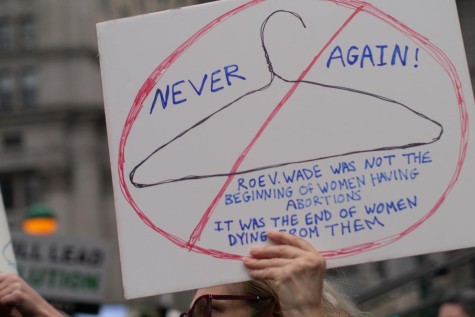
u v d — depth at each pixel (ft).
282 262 7.99
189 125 8.66
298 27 8.80
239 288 8.75
